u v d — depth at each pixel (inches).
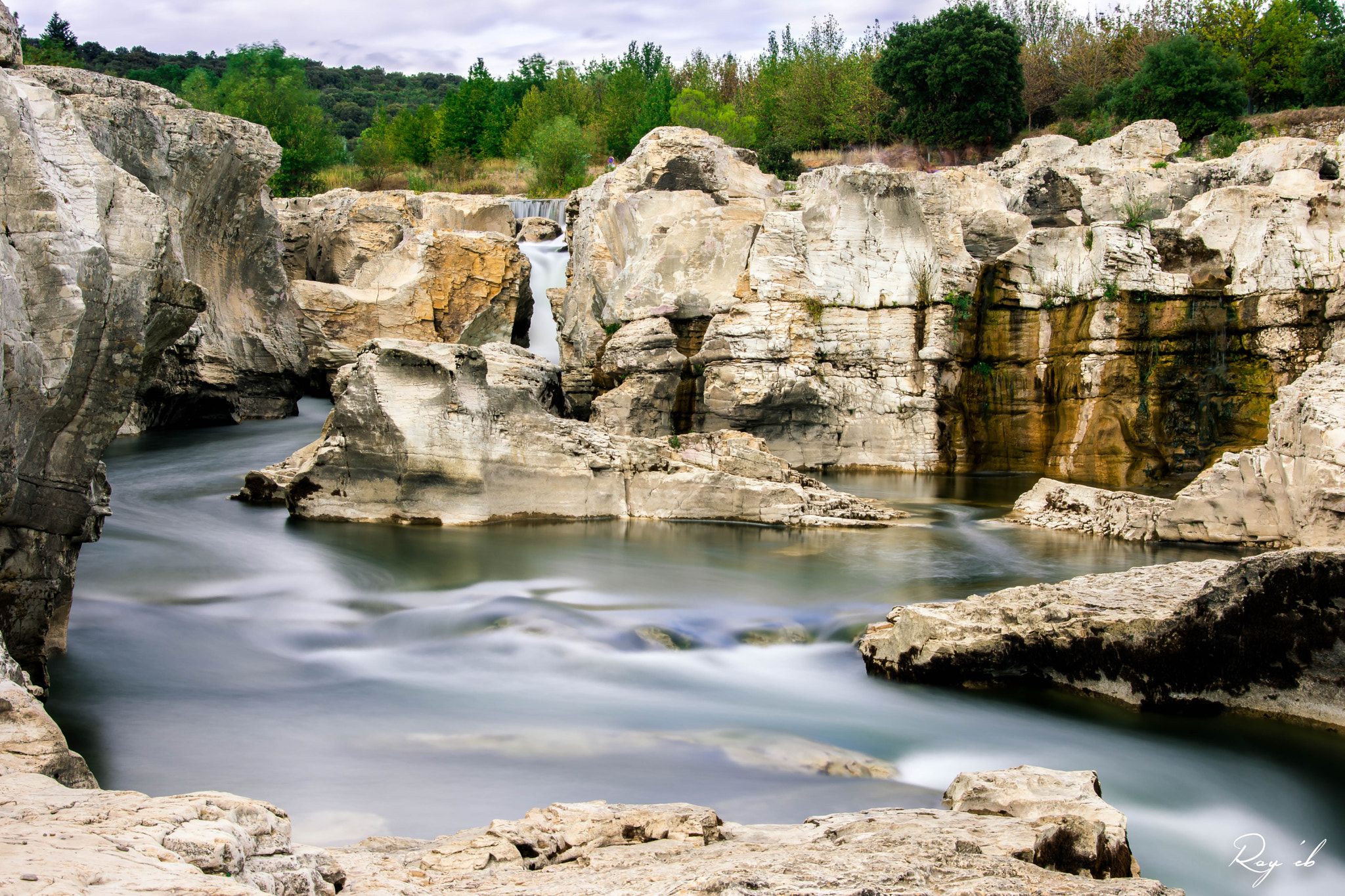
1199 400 908.6
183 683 434.9
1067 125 1657.2
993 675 446.0
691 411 1032.8
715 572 618.5
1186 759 376.8
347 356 1259.2
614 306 1074.1
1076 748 385.1
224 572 592.4
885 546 690.8
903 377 1000.2
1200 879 300.2
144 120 922.1
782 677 464.1
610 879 218.8
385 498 724.0
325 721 395.2
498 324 1328.7
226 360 1099.3
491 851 244.1
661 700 429.1
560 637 500.4
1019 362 985.5
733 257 1031.6
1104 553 668.7
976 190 1088.2
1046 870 225.5
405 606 544.4
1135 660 416.5
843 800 334.0
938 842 239.9
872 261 1018.1
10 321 345.1
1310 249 889.5
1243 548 673.6
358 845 267.3
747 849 245.8
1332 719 401.7
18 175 372.5
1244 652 411.8
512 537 691.4
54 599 399.5
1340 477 597.0
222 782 334.3
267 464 931.3
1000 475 975.0
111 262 403.9
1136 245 908.0
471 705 418.3
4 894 147.9
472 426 718.5
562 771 350.6
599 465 754.2
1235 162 1155.9
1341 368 647.8
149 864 168.2
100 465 442.0
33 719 255.4
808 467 1017.5
